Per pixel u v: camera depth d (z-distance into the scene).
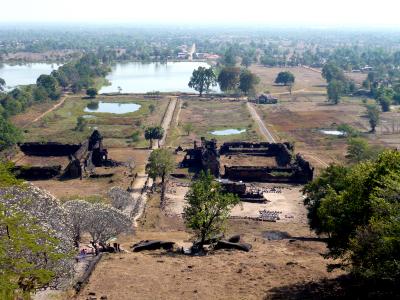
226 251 58.19
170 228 73.94
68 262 37.16
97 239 52.59
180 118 177.00
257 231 74.25
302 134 153.75
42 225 36.72
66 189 93.06
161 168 92.50
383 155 42.28
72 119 172.00
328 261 51.50
